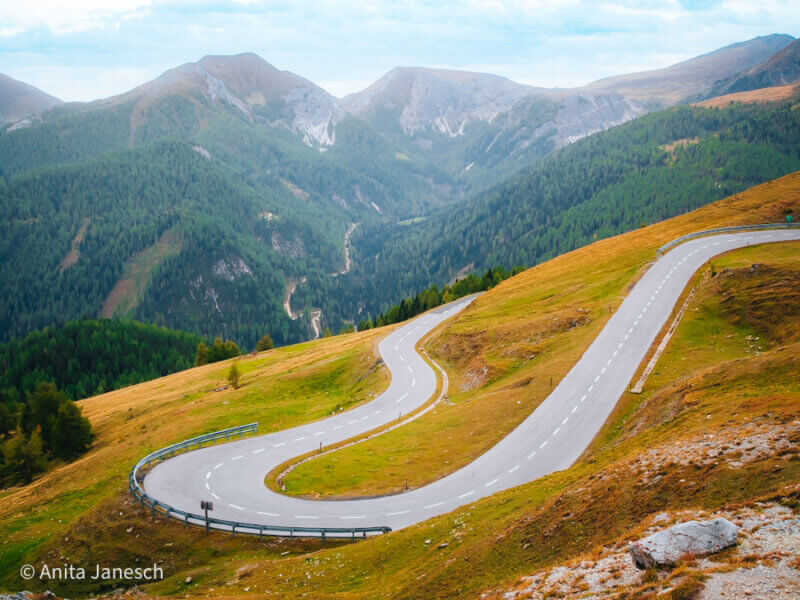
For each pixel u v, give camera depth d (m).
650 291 82.94
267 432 68.50
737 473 24.81
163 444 74.00
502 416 58.28
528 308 94.12
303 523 43.72
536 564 25.62
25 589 45.16
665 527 22.50
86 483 69.25
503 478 46.09
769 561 18.08
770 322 62.44
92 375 187.12
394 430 62.78
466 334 89.69
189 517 45.91
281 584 34.72
